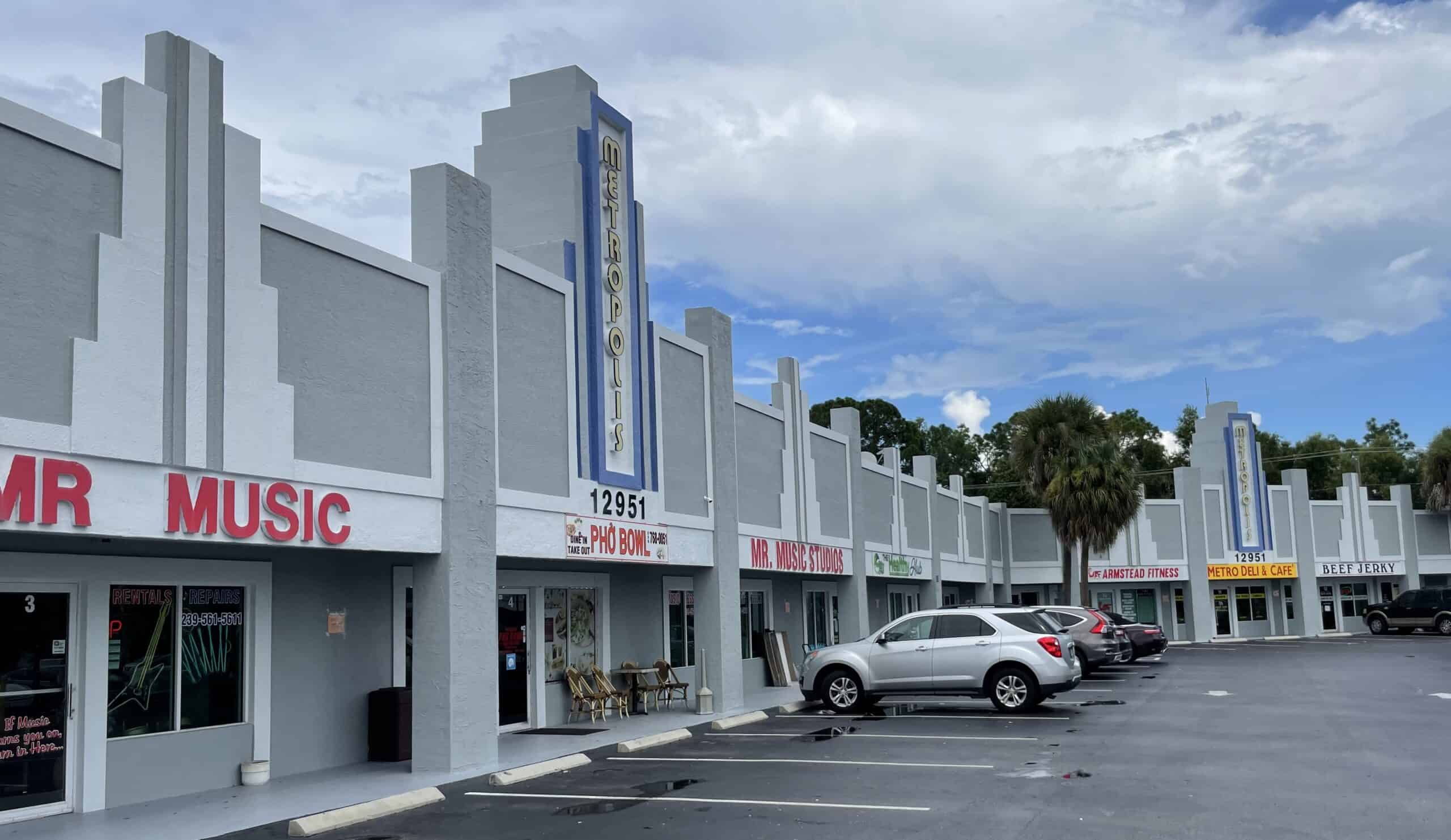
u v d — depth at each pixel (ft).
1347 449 280.72
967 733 54.90
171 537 32.30
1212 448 160.66
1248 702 68.44
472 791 41.11
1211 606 155.12
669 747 52.85
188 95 33.91
